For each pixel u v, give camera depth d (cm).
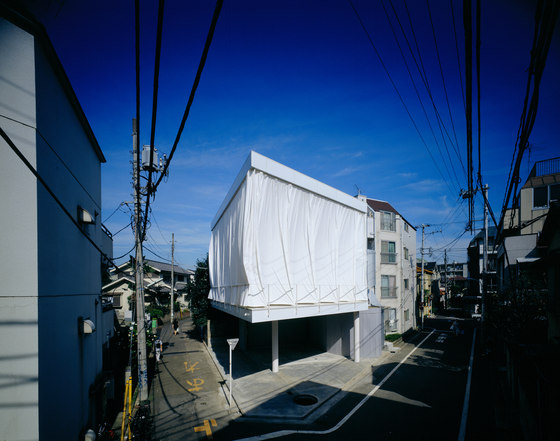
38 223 548
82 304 826
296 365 1546
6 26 538
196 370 1515
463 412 1005
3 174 526
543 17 244
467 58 292
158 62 272
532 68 299
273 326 1426
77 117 801
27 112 546
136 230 1214
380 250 2448
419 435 852
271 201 1238
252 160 1146
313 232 1416
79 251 805
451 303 4975
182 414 1009
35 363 521
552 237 1005
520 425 826
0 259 514
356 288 1653
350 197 1664
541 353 654
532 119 332
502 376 1376
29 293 527
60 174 674
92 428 849
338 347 1766
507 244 1914
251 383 1280
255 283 1156
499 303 1474
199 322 2288
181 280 4422
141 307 1164
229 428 909
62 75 664
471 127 393
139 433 849
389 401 1106
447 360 1703
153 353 1838
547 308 1035
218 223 2036
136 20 247
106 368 1165
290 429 899
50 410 571
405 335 2491
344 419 962
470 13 252
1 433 491
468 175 538
